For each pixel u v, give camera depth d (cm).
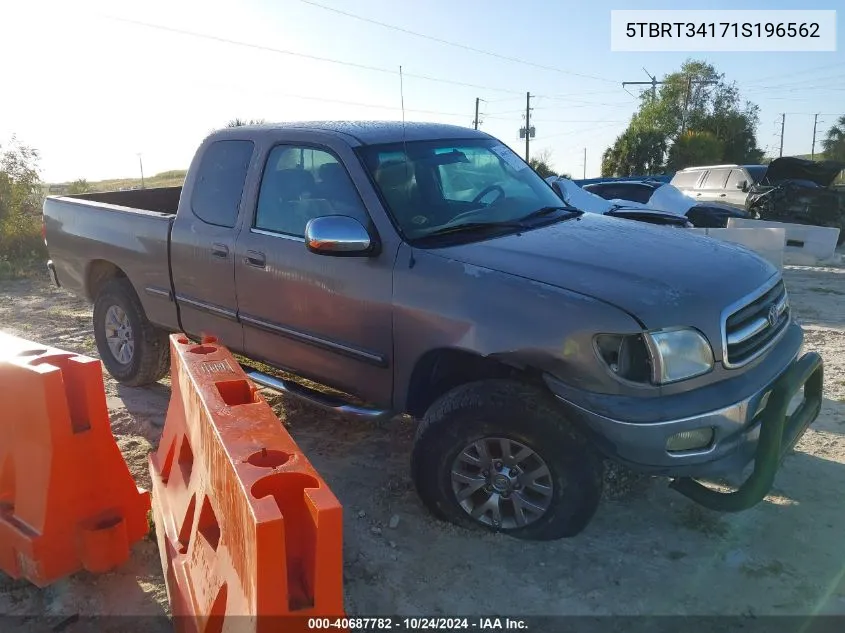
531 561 341
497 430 339
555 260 352
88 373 321
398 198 399
